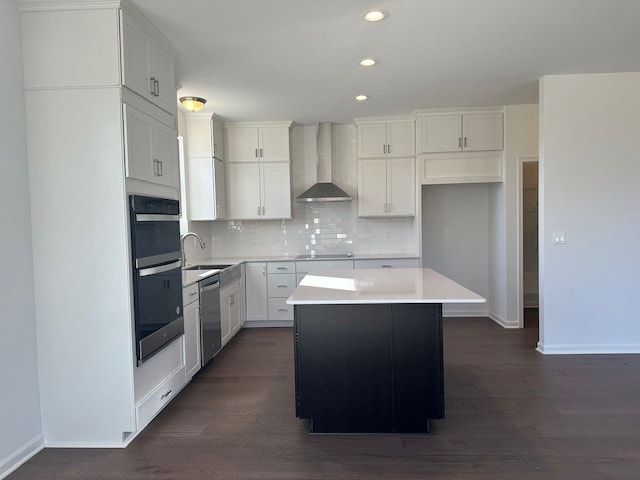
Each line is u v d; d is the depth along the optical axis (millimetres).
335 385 2541
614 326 3875
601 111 3785
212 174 4863
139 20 2518
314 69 3494
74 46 2314
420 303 2473
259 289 5160
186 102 4148
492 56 3303
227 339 4352
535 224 6383
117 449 2398
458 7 2531
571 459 2221
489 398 2977
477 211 5523
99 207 2365
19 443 2271
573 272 3869
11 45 2254
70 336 2404
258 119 5137
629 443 2365
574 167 3820
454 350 4098
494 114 4863
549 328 3918
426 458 2252
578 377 3334
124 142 2350
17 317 2275
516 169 4855
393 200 5238
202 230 5348
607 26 2814
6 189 2213
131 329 2406
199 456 2312
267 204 5316
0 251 2170
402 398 2521
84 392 2418
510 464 2182
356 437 2494
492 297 5398
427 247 5562
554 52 3252
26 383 2328
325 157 5395
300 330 2541
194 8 2471
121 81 2318
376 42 3000
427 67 3504
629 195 3811
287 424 2676
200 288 3559
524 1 2471
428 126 4926
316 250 5668
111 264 2379
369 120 5184
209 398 3098
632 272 3840
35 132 2350
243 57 3217
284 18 2623
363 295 2486
